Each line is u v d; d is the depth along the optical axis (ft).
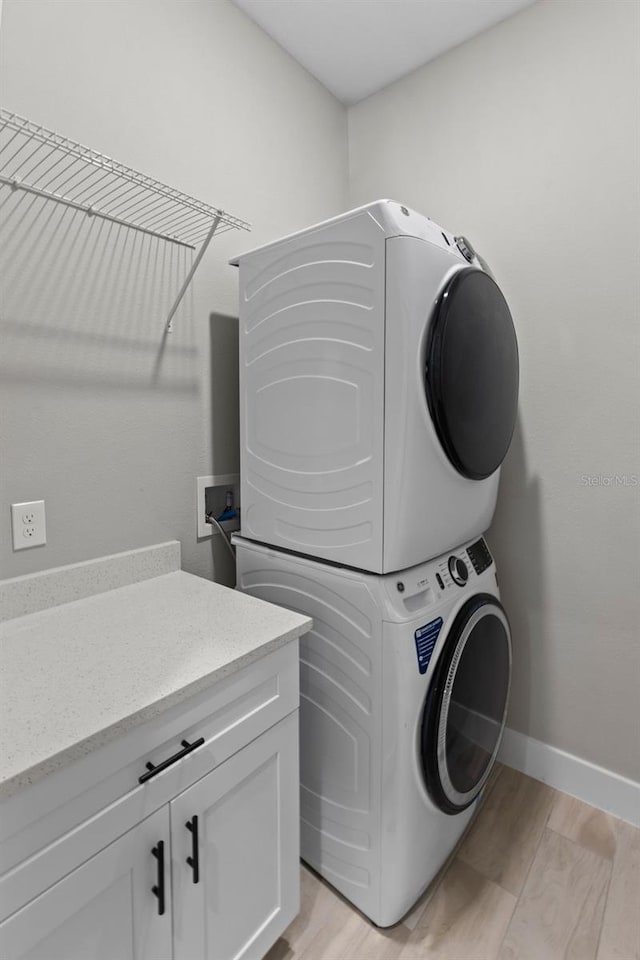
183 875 2.98
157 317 4.73
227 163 5.28
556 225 5.25
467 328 3.92
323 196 6.61
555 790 5.72
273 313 4.51
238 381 5.57
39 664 3.10
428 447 3.82
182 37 4.79
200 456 5.23
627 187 4.81
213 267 5.22
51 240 3.90
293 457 4.46
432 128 6.13
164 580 4.73
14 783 2.10
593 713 5.44
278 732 3.63
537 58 5.26
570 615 5.51
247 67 5.47
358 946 4.02
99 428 4.33
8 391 3.73
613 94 4.82
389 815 3.93
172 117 4.72
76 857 2.41
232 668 3.13
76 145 3.31
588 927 4.13
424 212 6.27
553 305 5.34
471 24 5.54
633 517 5.03
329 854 4.48
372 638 3.92
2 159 3.59
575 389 5.27
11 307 3.71
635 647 5.12
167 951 2.91
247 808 3.42
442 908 4.32
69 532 4.17
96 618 3.83
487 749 4.87
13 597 3.81
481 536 5.32
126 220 4.39
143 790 2.71
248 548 4.98
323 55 6.02
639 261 4.79
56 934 2.38
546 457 5.52
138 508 4.68
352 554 4.06
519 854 4.86
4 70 3.57
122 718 2.52
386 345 3.66
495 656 4.83
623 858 4.80
